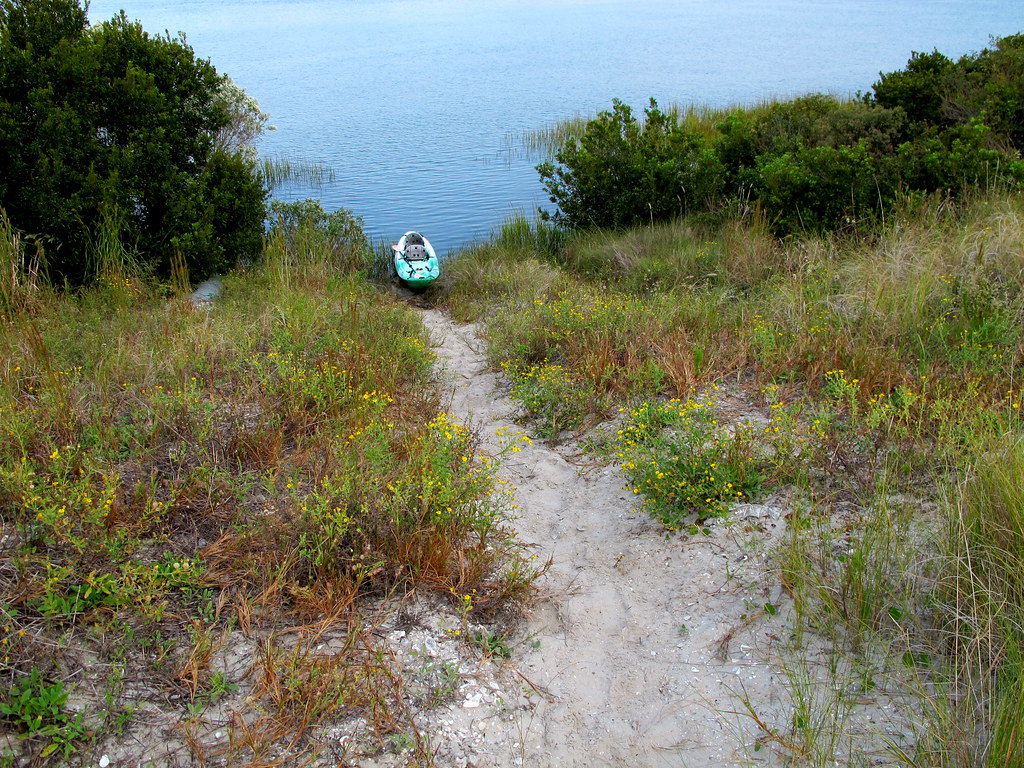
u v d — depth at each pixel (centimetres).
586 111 2838
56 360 630
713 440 518
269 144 2488
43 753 298
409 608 409
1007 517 369
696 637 396
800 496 473
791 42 4788
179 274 950
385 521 446
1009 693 304
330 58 4688
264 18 7938
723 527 467
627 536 489
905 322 677
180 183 1019
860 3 7881
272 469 504
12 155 895
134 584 372
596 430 627
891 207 1028
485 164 2186
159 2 10744
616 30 5991
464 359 859
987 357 596
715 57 4256
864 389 578
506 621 417
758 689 357
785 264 945
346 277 1127
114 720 318
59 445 490
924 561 389
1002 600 341
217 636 369
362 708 342
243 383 637
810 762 313
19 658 331
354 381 661
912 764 298
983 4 7062
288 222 1305
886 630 366
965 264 752
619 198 1307
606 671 387
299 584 410
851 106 1330
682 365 668
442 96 3325
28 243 894
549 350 788
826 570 404
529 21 7100
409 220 1683
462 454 535
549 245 1358
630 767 331
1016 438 437
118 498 435
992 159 1022
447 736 339
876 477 473
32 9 1021
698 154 1297
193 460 502
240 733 320
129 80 990
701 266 1005
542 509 536
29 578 367
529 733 349
